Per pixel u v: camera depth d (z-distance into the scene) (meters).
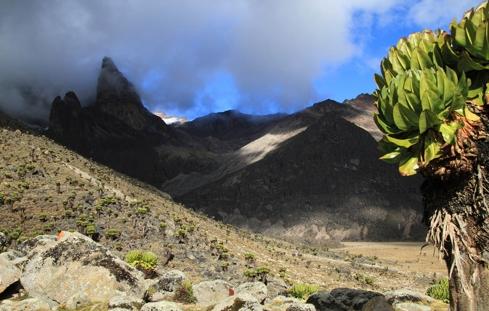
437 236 7.11
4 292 17.56
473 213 6.84
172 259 64.12
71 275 18.08
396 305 13.41
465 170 6.80
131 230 71.00
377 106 7.74
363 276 100.81
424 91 6.67
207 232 98.69
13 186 75.81
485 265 6.75
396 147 7.48
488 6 6.97
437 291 15.91
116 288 17.95
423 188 7.54
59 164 100.62
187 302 18.11
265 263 84.50
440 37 7.67
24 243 23.61
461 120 6.82
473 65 6.98
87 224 65.31
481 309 6.74
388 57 7.92
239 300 14.10
